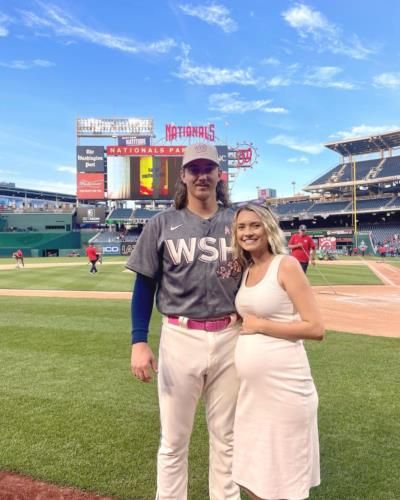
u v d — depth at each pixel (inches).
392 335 288.5
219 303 93.9
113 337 283.0
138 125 2393.0
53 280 746.2
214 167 95.8
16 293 558.9
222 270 93.6
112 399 174.9
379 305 433.7
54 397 177.2
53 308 413.4
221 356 94.6
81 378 201.0
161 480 98.2
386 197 2276.1
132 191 2034.9
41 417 157.5
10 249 2224.4
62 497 110.9
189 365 94.3
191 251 93.2
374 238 2194.9
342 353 240.7
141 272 98.0
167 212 99.1
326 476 118.7
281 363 85.0
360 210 2193.7
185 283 93.7
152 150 2047.2
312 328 84.7
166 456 97.7
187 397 96.1
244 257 93.7
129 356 237.6
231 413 97.0
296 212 2447.1
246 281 92.8
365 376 200.5
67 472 121.6
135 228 2454.5
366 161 2573.8
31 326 320.5
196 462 128.0
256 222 90.0
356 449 133.0
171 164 2023.9
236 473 89.5
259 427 86.0
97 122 2378.2
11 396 178.2
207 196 95.7
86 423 152.6
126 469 123.3
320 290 576.7
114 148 2034.9
